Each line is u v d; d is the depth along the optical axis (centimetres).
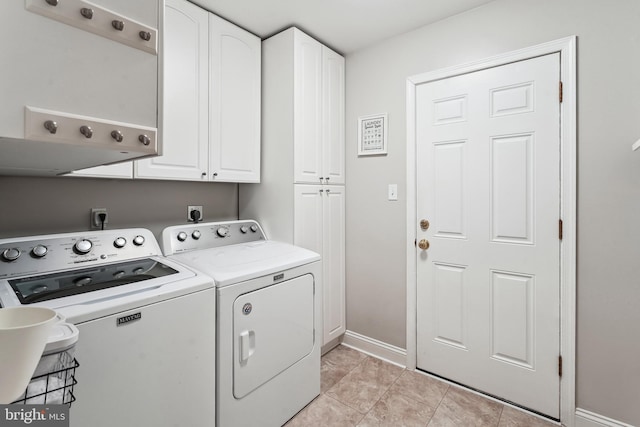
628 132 141
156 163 159
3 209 137
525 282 171
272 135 209
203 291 124
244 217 229
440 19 193
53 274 123
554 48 157
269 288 149
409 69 208
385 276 224
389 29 204
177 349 115
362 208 235
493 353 182
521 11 167
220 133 187
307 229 208
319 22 196
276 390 153
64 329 63
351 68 238
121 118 59
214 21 183
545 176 163
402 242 216
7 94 47
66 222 153
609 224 146
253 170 208
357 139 236
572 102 153
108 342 98
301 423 161
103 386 97
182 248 171
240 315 136
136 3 61
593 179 149
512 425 160
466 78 186
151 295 108
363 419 164
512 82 171
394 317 221
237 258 159
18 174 132
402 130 213
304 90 204
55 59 51
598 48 147
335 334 235
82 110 54
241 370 136
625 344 144
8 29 47
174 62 165
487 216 182
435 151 200
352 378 202
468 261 189
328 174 226
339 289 239
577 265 154
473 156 185
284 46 201
